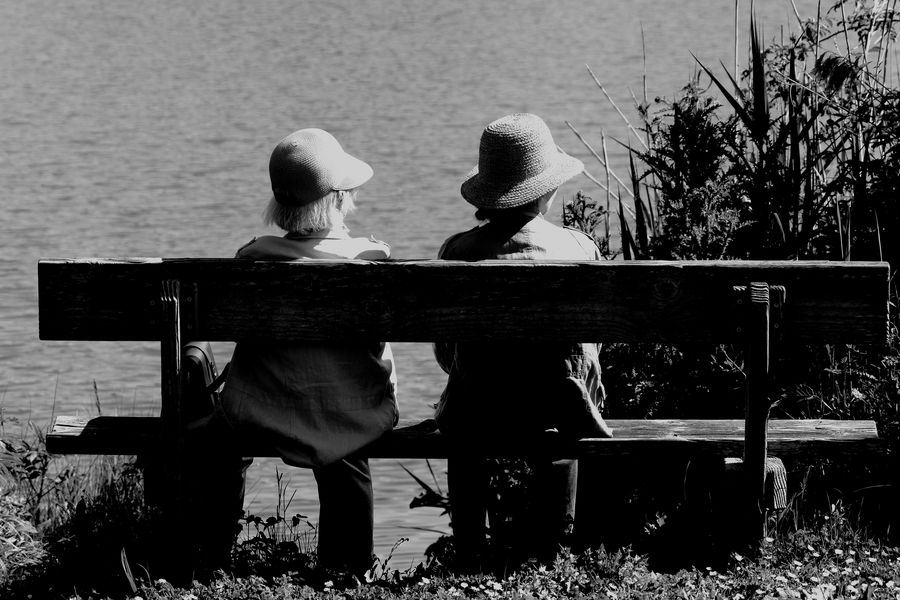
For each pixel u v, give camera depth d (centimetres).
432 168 3672
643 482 655
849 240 745
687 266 504
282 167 534
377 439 539
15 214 3169
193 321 518
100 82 6575
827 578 504
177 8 11325
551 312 511
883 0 813
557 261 511
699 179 773
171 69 7231
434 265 509
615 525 599
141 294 519
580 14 9138
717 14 7662
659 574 518
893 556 545
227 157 4228
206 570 539
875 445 532
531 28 8638
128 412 1543
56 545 598
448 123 4784
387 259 518
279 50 8281
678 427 554
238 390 536
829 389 715
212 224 3091
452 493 555
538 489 545
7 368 1778
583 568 519
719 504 530
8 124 5038
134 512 637
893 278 724
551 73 6078
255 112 5406
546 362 530
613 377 742
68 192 3491
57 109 5516
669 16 7794
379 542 1015
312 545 699
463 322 514
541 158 539
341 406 532
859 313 505
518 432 546
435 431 550
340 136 4569
